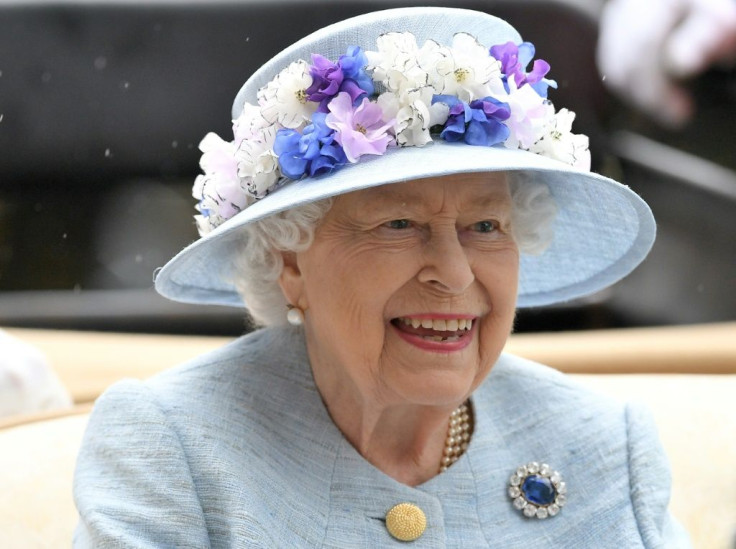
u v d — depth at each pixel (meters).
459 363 7.75
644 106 19.42
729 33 19.00
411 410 8.17
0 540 8.73
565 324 18.27
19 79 19.31
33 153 19.66
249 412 8.17
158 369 12.84
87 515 7.57
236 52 19.17
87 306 18.00
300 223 7.77
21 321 17.89
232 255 8.63
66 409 10.09
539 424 8.72
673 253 19.23
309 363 8.45
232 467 7.83
